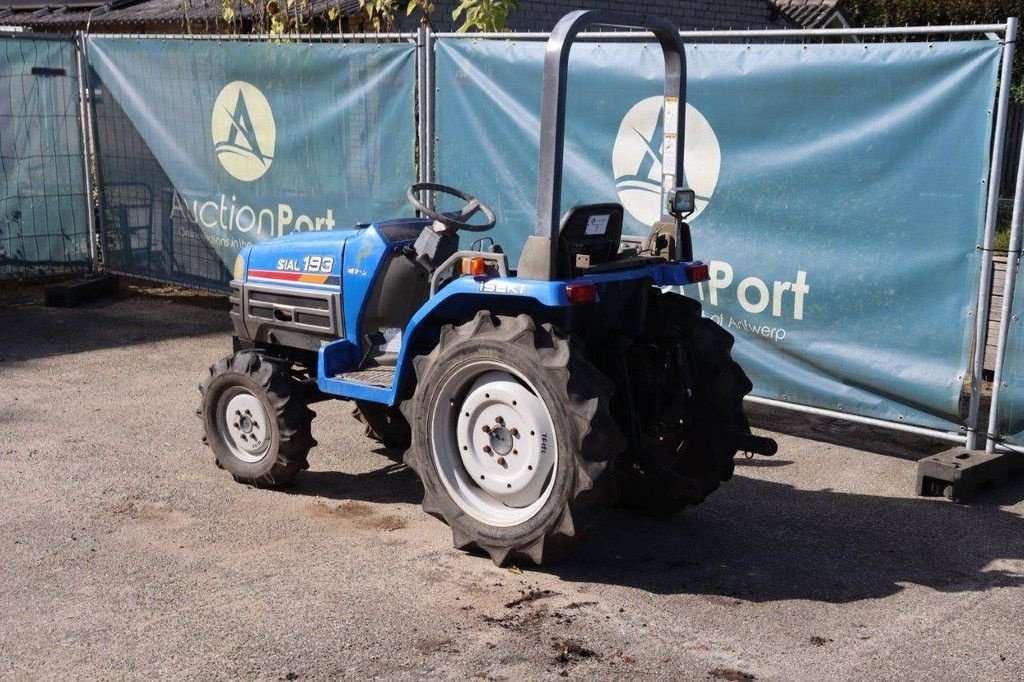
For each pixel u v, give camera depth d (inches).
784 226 243.3
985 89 212.2
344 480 220.7
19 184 414.6
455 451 180.4
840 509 206.4
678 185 187.3
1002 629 157.2
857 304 235.5
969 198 217.3
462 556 181.8
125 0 629.3
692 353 190.2
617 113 264.1
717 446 189.9
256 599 164.6
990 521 200.7
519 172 286.7
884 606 164.6
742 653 149.0
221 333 358.9
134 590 167.6
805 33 229.9
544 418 167.8
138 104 395.2
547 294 162.6
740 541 190.1
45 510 201.8
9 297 420.2
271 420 206.7
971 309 220.8
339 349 208.1
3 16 679.1
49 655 147.3
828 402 243.8
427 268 197.6
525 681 140.6
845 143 231.6
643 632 154.9
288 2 402.6
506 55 283.3
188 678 141.2
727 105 247.0
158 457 233.3
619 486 195.5
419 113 307.3
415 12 486.6
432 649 149.0
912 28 216.7
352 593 166.9
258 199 362.3
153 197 399.5
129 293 428.5
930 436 236.5
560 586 170.4
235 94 359.9
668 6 649.0
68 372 307.4
